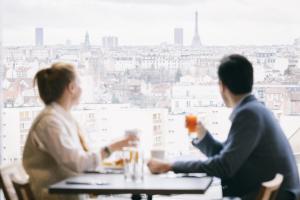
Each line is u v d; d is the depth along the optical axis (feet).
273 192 9.32
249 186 10.10
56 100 10.77
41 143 10.32
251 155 10.11
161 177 10.38
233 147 9.89
